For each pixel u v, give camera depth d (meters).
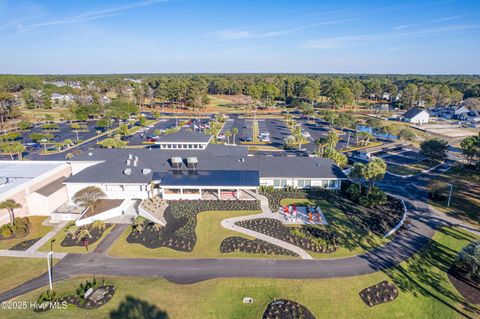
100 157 56.53
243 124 129.38
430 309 28.25
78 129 114.44
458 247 38.22
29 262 34.72
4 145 75.50
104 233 40.88
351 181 55.25
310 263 34.19
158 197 50.78
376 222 43.47
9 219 42.84
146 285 30.44
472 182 61.19
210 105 186.38
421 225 43.56
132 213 46.69
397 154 83.44
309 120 140.38
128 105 144.50
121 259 35.16
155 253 36.19
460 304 28.77
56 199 47.69
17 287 30.52
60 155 81.25
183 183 48.81
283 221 43.44
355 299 29.05
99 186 49.75
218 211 46.16
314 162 57.75
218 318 26.70
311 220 43.69
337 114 135.50
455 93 176.38
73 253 36.41
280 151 85.06
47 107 166.12
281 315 26.78
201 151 59.44
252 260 34.69
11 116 126.50
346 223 43.12
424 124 128.88
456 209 48.94
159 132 102.62
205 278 31.72
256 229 41.12
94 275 32.34
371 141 97.38
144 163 54.69
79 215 44.59
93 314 26.58
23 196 45.38
